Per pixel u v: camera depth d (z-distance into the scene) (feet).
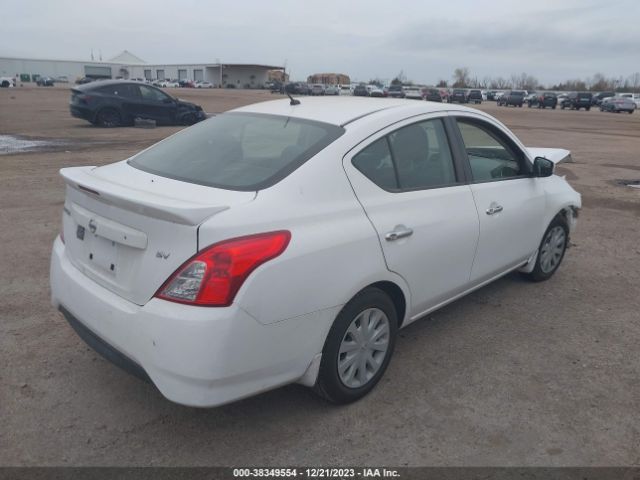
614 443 9.80
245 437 9.62
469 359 12.50
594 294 16.58
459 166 12.69
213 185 9.59
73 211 10.24
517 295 16.28
